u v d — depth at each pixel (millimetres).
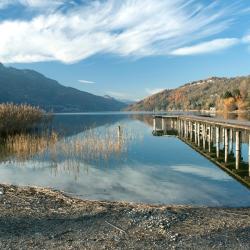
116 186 16422
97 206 12023
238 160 20984
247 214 11258
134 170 20562
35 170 20344
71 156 24812
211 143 34000
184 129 45031
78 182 17281
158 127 61938
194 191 15469
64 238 8727
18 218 10484
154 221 10133
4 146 29234
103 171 20172
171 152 28469
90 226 9758
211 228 9562
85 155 25125
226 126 24250
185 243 8359
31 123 40875
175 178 18359
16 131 36469
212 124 30641
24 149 26766
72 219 10453
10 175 18953
